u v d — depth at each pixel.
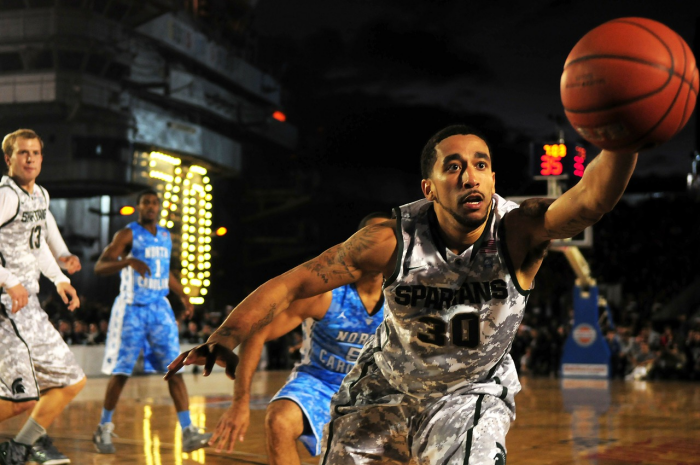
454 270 2.30
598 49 1.91
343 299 3.47
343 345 3.51
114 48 31.06
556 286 26.84
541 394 11.36
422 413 2.51
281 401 3.35
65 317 20.97
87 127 30.06
